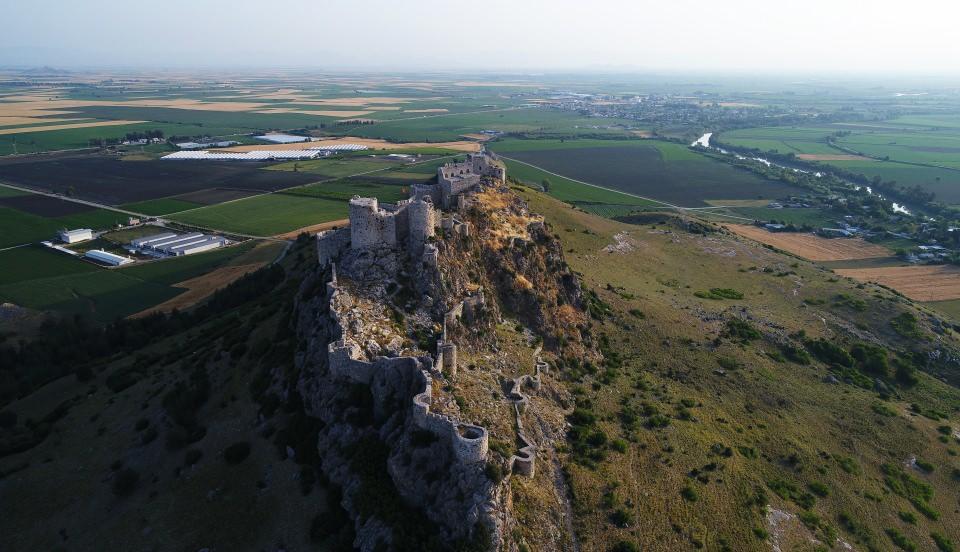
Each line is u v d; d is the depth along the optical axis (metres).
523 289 123.44
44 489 94.50
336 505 77.19
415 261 106.81
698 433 106.88
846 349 151.25
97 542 82.38
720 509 89.00
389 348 90.06
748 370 134.62
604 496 85.88
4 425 115.38
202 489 85.06
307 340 98.69
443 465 74.75
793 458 106.00
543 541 74.81
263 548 75.62
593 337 133.12
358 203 104.06
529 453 81.69
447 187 136.00
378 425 82.56
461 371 93.81
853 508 97.12
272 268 172.25
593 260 186.50
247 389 100.88
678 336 145.00
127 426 105.00
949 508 101.88
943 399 138.00
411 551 68.44
